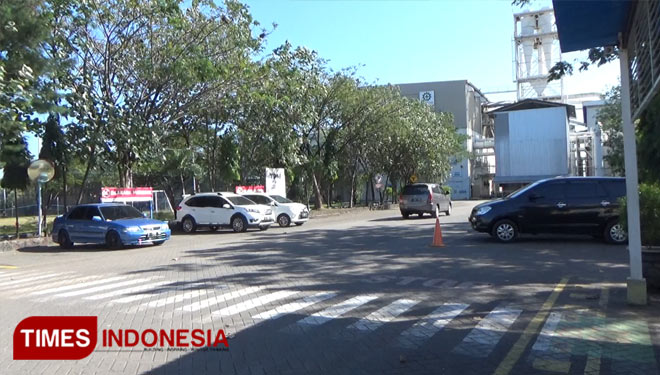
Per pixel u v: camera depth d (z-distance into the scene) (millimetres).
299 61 30047
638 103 6543
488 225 15250
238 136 31266
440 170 49969
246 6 22750
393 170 48938
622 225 8867
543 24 66625
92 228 17906
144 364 5578
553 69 11125
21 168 21172
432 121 47844
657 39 5125
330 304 8125
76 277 11453
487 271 10727
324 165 38938
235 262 12820
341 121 38562
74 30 20125
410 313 7500
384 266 11609
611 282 9375
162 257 14539
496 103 85750
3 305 8562
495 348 5875
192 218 23703
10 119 15492
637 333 6293
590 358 5477
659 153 8664
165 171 35438
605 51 8750
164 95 23734
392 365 5410
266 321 7164
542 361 5418
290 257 13414
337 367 5383
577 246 14273
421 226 22203
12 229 26141
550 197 14930
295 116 31125
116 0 20531
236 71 23406
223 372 5297
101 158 22859
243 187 28438
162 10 19906
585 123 71438
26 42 16078
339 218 31250
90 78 21125
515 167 63875
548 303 7898
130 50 21984
